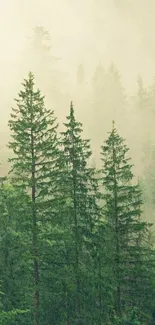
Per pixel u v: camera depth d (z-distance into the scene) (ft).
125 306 81.30
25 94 68.23
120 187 74.95
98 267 73.46
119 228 74.74
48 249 68.23
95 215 74.74
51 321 72.54
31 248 66.69
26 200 67.36
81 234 72.18
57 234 67.97
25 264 72.59
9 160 67.62
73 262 72.79
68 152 72.18
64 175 70.59
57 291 71.15
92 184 73.67
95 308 74.43
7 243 74.59
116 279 73.26
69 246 70.79
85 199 72.43
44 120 67.72
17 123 67.72
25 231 69.87
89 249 73.26
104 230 74.49
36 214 67.92
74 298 73.36
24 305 74.90
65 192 70.13
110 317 74.49
